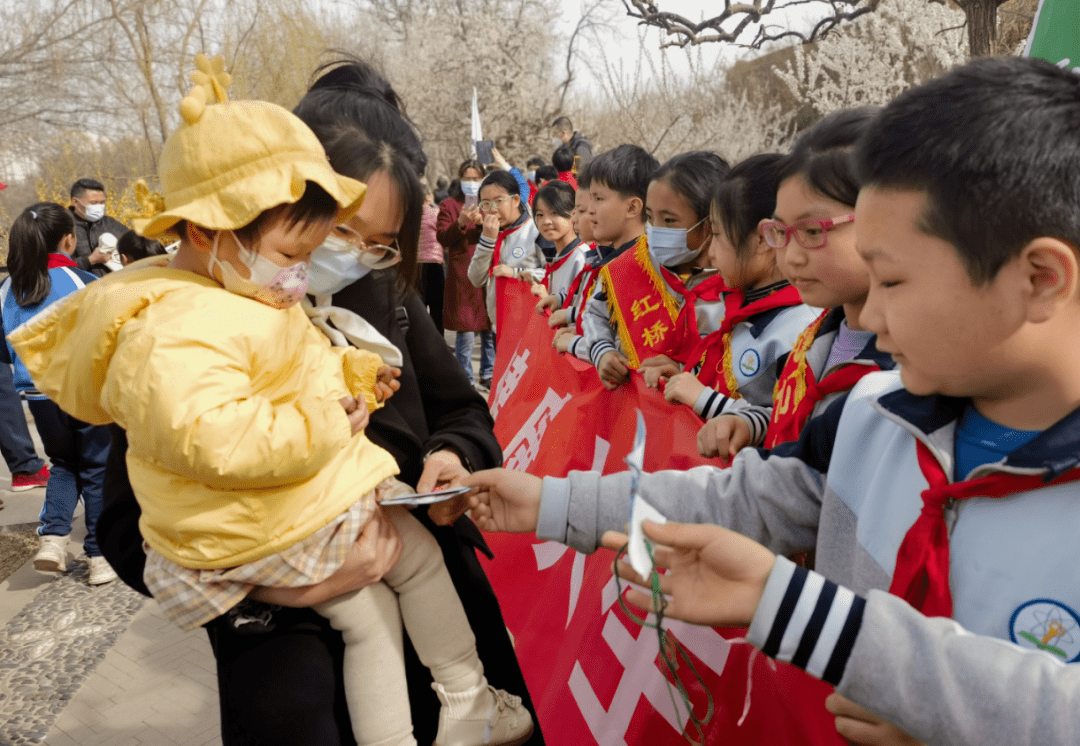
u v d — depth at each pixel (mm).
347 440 1207
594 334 2643
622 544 990
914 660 764
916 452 940
